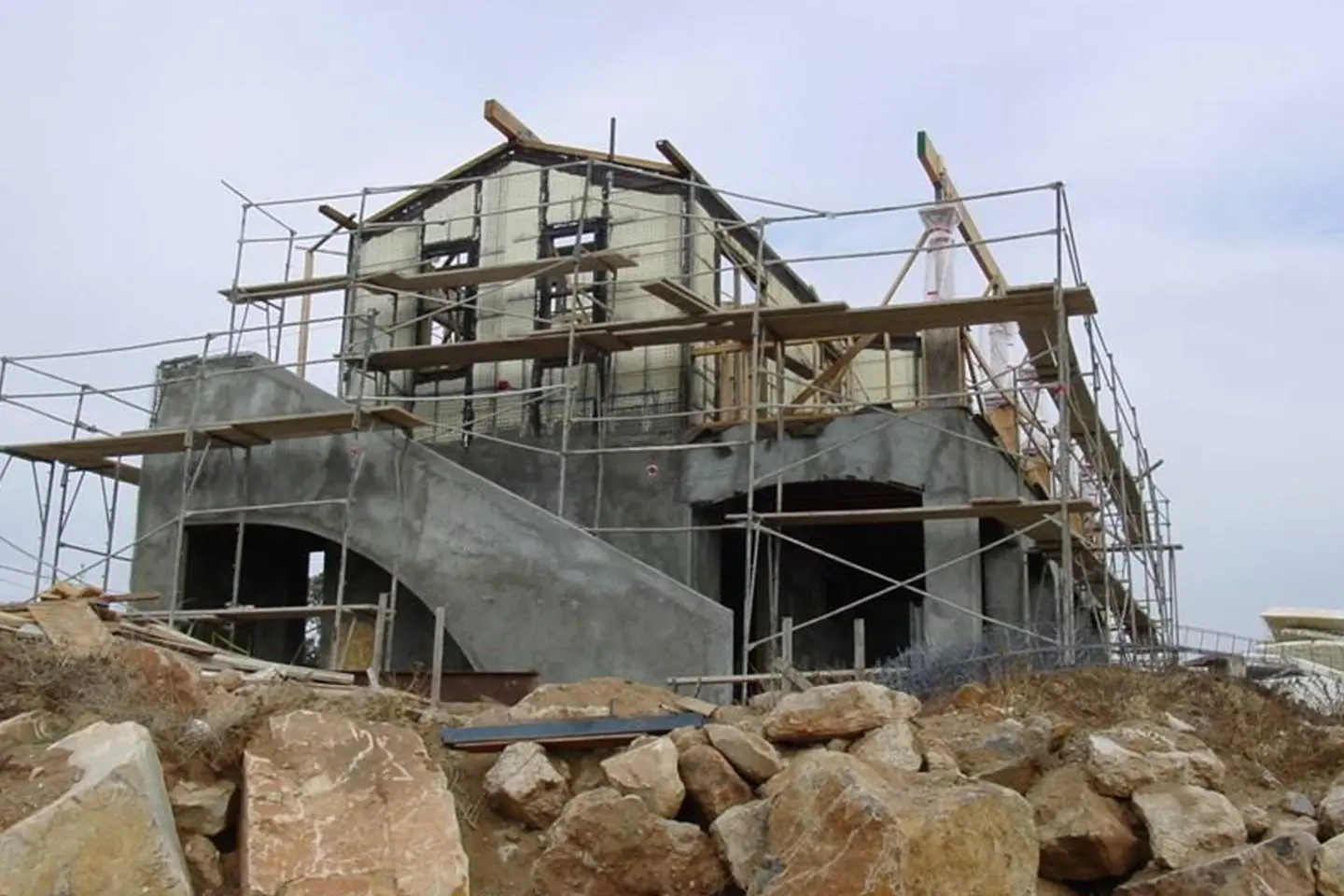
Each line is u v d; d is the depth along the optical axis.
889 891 7.75
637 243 21.94
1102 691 11.90
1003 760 9.92
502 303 22.53
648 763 9.52
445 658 19.23
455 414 22.20
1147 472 23.78
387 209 23.89
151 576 19.98
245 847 8.09
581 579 17.03
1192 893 8.79
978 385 19.98
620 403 20.95
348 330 21.14
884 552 23.62
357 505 18.59
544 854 8.93
